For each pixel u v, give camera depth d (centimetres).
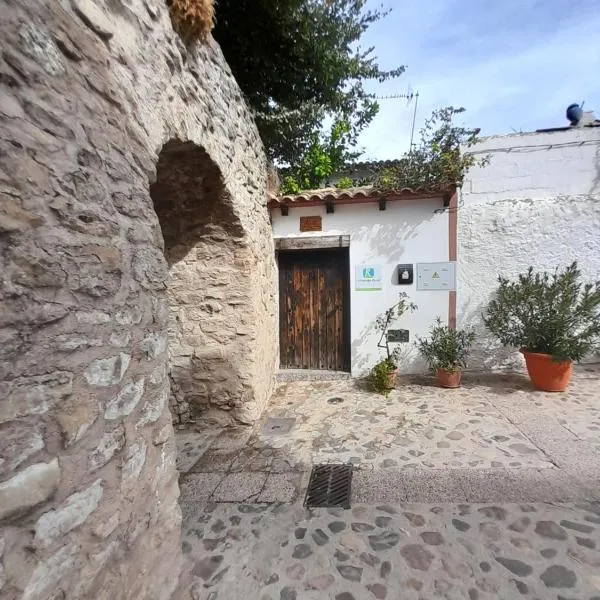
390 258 480
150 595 144
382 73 575
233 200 310
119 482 133
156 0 187
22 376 96
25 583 93
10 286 94
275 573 182
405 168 484
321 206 487
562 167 503
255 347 358
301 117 518
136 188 158
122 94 152
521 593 163
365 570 180
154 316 164
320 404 408
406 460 277
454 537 198
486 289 494
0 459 88
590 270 481
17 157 98
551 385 404
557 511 214
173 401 358
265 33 446
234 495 246
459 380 442
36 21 107
